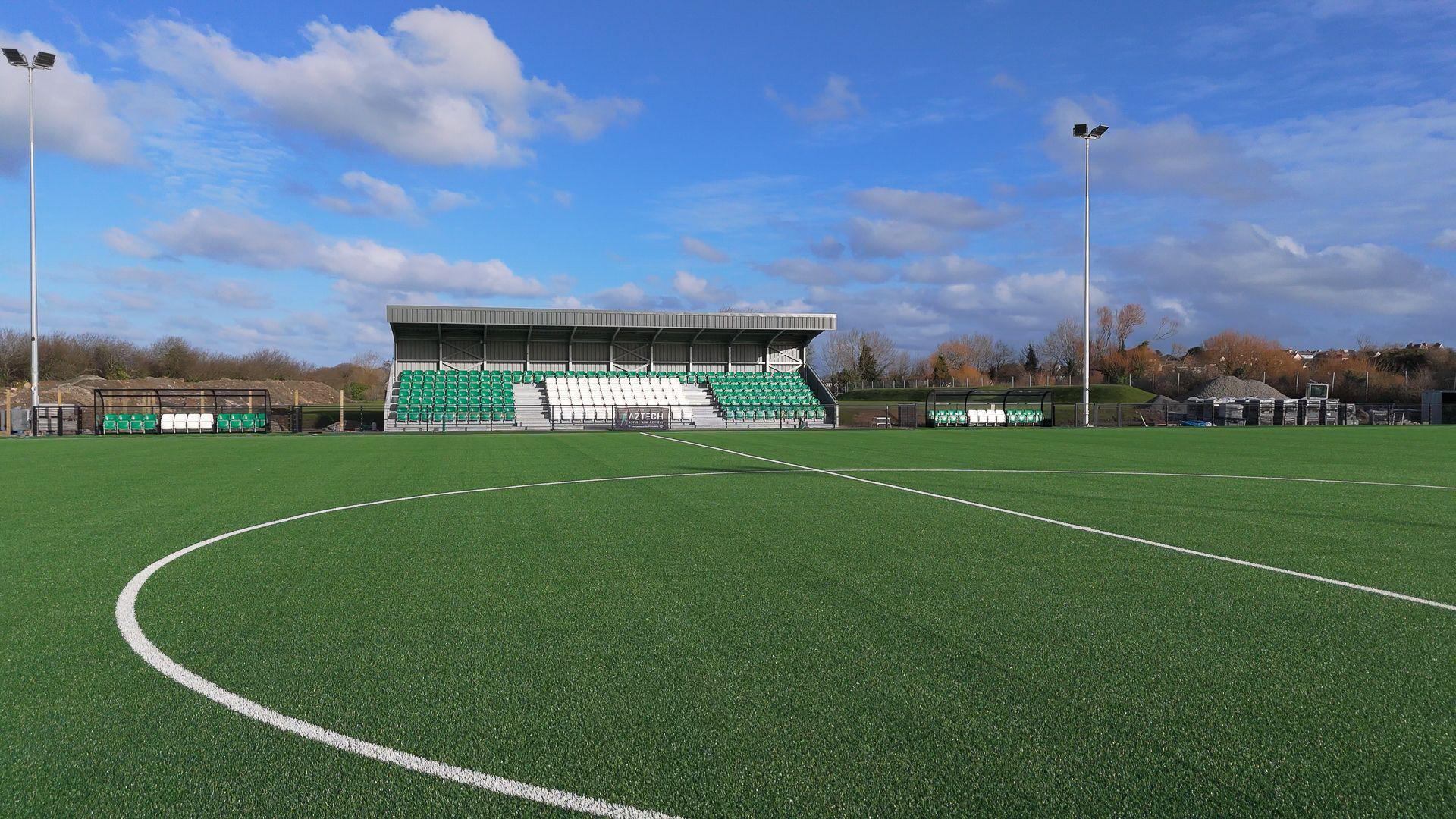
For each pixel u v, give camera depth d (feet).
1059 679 11.08
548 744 9.16
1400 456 53.57
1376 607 14.85
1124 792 8.05
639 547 20.88
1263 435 85.71
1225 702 10.27
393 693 10.67
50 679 11.23
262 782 8.34
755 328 119.96
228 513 27.07
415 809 7.82
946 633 13.24
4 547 21.03
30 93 84.84
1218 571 17.95
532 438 77.61
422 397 109.70
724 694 10.61
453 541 21.70
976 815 7.65
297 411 108.68
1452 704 10.17
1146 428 103.50
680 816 7.68
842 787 8.17
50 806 7.90
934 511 27.22
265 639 13.05
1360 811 7.73
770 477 38.58
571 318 111.55
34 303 85.10
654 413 111.45
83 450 59.98
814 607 14.96
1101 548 20.61
